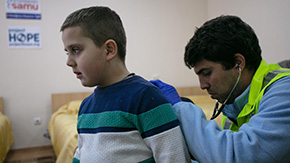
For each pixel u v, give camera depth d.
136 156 0.63
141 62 4.07
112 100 0.68
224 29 0.64
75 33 0.66
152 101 0.63
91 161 0.64
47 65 3.62
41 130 3.62
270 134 0.55
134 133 0.64
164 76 4.18
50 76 3.64
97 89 0.75
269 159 0.54
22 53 3.53
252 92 0.69
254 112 0.68
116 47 0.69
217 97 0.72
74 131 2.08
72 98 3.66
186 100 0.84
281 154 0.54
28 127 3.56
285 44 3.01
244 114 0.71
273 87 0.63
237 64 0.66
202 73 0.68
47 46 3.62
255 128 0.58
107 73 0.70
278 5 3.09
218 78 0.67
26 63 3.54
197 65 0.67
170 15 4.20
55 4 3.63
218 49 0.63
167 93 0.79
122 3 3.95
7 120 3.19
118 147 0.62
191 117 0.65
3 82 3.46
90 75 0.67
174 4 4.21
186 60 0.69
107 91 0.70
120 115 0.64
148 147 0.65
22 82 3.53
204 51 0.64
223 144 0.57
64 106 3.49
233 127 0.80
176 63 4.23
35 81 3.58
